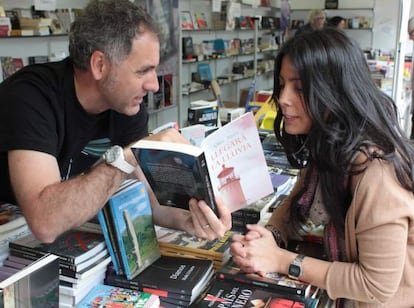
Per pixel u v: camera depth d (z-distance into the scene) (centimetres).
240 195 126
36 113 121
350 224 117
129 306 109
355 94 114
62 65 136
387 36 800
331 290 117
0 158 127
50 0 276
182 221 135
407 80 545
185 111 527
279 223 146
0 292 80
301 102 119
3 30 281
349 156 114
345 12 827
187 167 102
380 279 111
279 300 112
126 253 119
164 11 316
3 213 131
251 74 661
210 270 127
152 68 124
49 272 93
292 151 144
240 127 123
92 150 156
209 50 553
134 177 133
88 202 108
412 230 114
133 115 150
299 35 120
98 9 121
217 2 425
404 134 126
